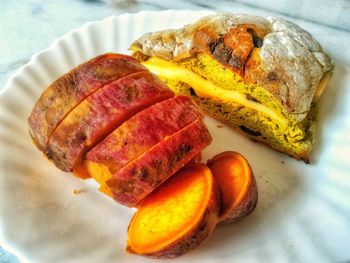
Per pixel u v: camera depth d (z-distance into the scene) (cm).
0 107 16
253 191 13
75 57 19
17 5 23
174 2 23
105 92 13
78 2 23
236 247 13
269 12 22
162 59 17
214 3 23
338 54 20
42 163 15
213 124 17
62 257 13
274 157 16
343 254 13
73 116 13
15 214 13
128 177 12
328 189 15
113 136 13
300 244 13
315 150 16
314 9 22
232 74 16
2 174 15
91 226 14
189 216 12
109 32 20
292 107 15
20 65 20
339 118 17
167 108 13
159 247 12
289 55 15
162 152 13
